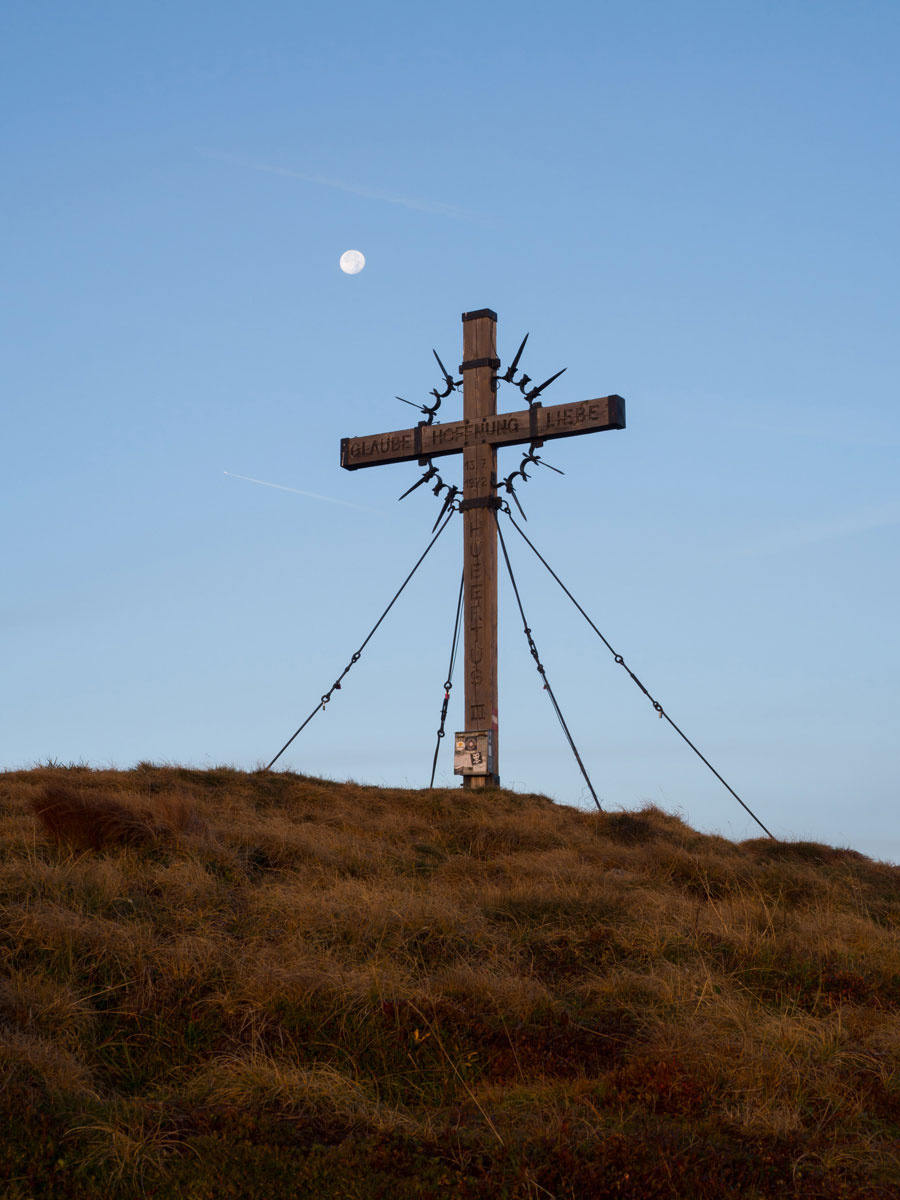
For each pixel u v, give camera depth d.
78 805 12.58
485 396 24.16
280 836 14.02
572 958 10.45
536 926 11.25
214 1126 6.45
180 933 9.82
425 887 12.91
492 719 22.97
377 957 9.66
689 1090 7.18
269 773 21.23
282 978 8.65
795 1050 8.04
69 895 10.27
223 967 8.94
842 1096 7.32
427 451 24.45
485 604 23.36
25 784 17.05
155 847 12.55
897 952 11.10
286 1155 6.04
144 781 18.55
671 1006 9.05
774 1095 7.17
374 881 12.64
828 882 15.74
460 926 10.87
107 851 12.23
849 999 9.66
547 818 19.12
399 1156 6.04
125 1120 6.37
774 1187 5.96
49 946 8.94
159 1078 7.53
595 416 22.81
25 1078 6.75
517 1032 8.35
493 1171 5.87
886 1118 7.21
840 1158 6.35
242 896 11.34
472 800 20.02
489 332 24.47
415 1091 7.61
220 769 20.70
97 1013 8.16
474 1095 7.34
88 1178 5.80
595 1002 9.30
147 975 8.63
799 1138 6.59
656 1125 6.63
